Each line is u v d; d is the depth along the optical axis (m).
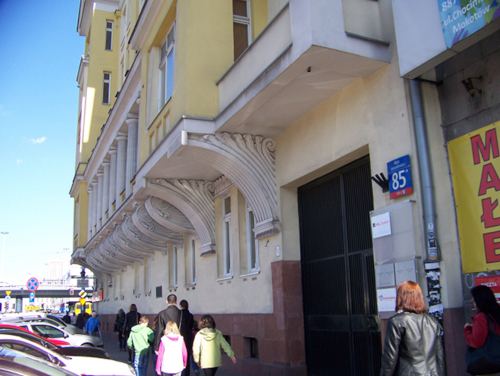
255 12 9.95
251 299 9.75
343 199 7.86
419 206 5.68
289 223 8.95
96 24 29.83
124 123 18.39
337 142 7.45
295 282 8.73
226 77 8.77
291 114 8.30
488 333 3.83
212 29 9.30
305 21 6.20
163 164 10.14
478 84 5.41
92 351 8.58
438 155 5.75
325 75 6.85
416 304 3.77
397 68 6.33
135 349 8.32
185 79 8.87
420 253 5.61
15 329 7.88
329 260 8.16
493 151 5.19
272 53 7.33
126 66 23.36
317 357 8.27
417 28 5.50
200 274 12.48
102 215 22.62
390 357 3.63
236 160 8.82
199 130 8.59
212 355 6.87
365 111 6.88
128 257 19.36
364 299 7.24
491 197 5.16
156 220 12.48
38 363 3.59
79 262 30.23
